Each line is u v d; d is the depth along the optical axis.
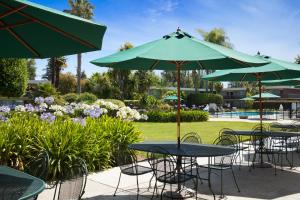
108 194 5.68
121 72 39.19
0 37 3.31
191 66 6.53
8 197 2.69
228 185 6.29
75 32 2.67
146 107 30.34
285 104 43.91
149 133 15.91
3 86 16.33
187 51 4.73
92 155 7.10
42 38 3.15
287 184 6.38
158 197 5.54
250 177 6.92
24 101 18.11
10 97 17.02
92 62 5.81
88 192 5.78
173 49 4.82
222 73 8.15
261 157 8.04
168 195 5.55
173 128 18.64
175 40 5.23
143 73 40.41
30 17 2.62
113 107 10.17
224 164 5.85
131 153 5.80
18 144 6.48
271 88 53.44
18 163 6.34
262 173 7.28
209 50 4.76
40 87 21.98
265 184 6.38
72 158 6.39
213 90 55.16
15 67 16.55
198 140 7.31
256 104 46.72
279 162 8.58
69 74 50.56
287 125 10.72
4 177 3.34
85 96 23.36
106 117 9.25
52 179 6.12
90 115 8.84
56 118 8.59
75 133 6.88
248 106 48.44
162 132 16.38
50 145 6.33
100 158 7.43
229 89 62.72
